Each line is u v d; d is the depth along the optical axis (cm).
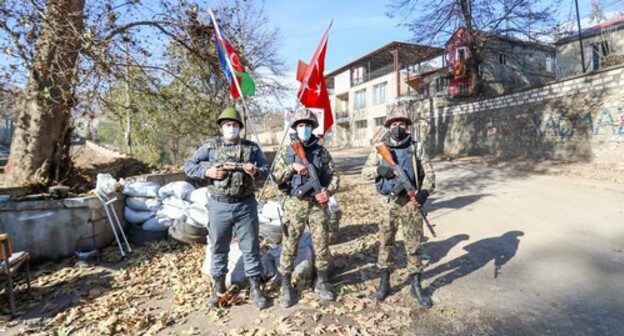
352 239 572
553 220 623
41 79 696
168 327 331
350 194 991
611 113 1240
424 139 2422
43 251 509
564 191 865
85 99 691
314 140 367
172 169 1097
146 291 409
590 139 1318
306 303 363
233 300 371
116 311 363
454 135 2141
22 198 527
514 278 408
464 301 361
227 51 531
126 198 609
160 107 1177
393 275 428
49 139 727
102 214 561
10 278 364
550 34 1927
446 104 2217
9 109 748
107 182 577
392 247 367
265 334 311
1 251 359
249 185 350
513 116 1700
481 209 732
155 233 578
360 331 314
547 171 1198
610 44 1948
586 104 1331
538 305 348
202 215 543
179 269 466
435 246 523
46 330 334
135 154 1448
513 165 1409
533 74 2891
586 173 1095
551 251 480
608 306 340
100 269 480
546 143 1513
